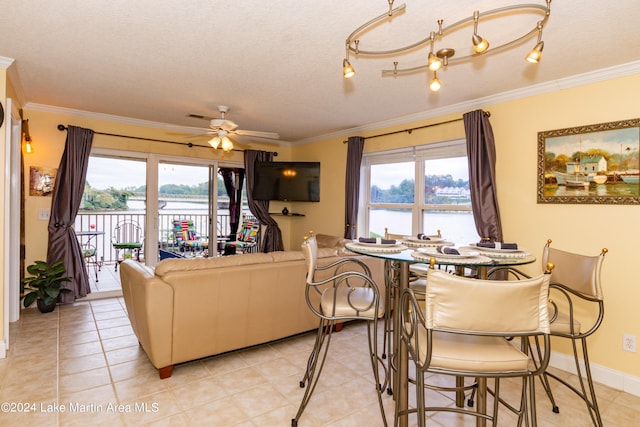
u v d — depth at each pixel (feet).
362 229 16.15
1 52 8.52
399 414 5.73
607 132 8.66
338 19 6.84
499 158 10.87
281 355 9.68
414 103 12.09
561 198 9.46
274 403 7.32
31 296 12.33
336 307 6.69
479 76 9.41
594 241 8.91
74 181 13.71
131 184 16.01
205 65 9.18
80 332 10.98
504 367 4.46
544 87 9.79
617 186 8.50
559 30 6.93
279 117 14.35
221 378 8.33
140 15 6.80
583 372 8.93
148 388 7.79
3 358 9.04
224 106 12.81
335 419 6.82
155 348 7.94
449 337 5.20
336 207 17.35
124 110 13.82
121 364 8.90
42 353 9.40
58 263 12.85
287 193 18.34
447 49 7.10
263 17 6.81
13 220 11.66
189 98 12.05
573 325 6.67
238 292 8.98
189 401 7.32
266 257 9.66
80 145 13.89
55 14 6.79
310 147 19.04
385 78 9.78
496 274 9.84
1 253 9.09
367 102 12.07
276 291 9.69
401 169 14.53
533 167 10.09
